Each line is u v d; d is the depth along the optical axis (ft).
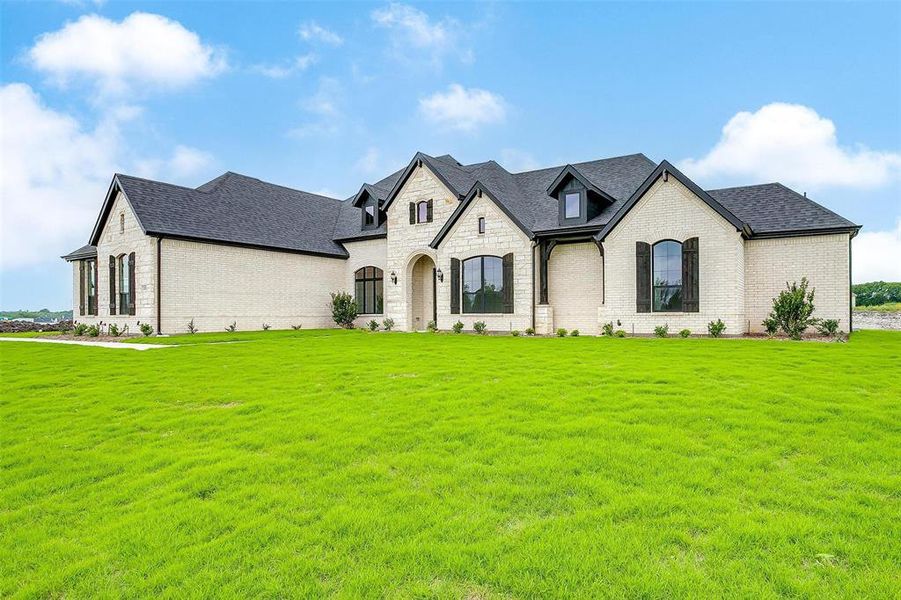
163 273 73.87
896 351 41.93
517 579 10.03
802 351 42.29
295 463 17.16
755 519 12.36
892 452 16.81
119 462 17.90
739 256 59.57
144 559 11.20
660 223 61.98
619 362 37.63
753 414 21.67
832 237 61.16
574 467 15.89
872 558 10.59
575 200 70.49
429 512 13.11
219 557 11.22
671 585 9.73
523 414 22.61
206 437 20.77
